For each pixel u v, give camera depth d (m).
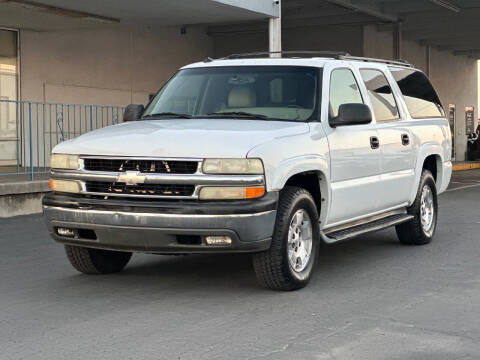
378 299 5.91
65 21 16.48
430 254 8.12
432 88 9.49
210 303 5.76
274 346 4.61
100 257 6.76
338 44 25.27
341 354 4.46
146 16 16.78
